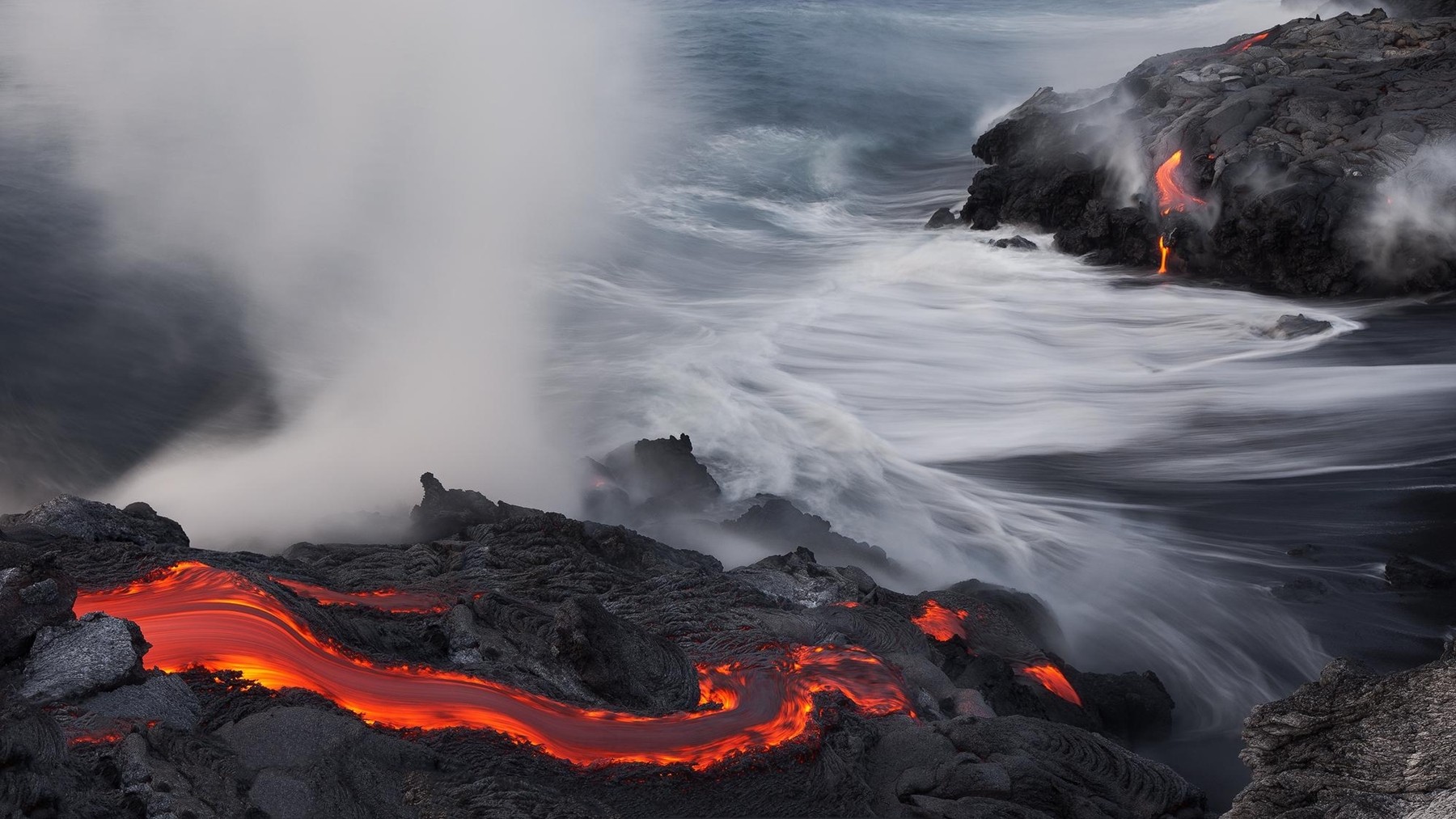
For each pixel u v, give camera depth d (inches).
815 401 963.3
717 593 450.9
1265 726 227.5
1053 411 958.4
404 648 365.7
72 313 903.7
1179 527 765.3
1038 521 779.4
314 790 262.8
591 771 313.0
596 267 1261.1
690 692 363.6
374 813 268.5
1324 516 768.9
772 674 377.1
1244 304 1200.2
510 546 483.5
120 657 299.6
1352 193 1197.7
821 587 493.7
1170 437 904.9
